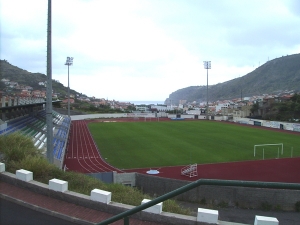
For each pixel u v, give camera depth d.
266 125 58.78
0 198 8.65
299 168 24.75
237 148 33.81
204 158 28.39
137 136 43.31
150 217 7.17
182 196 17.53
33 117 42.12
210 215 6.56
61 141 32.44
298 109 65.25
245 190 16.56
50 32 15.27
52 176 11.42
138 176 19.45
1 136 14.38
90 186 11.30
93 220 7.34
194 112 99.38
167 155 29.72
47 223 7.22
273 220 6.08
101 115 80.00
